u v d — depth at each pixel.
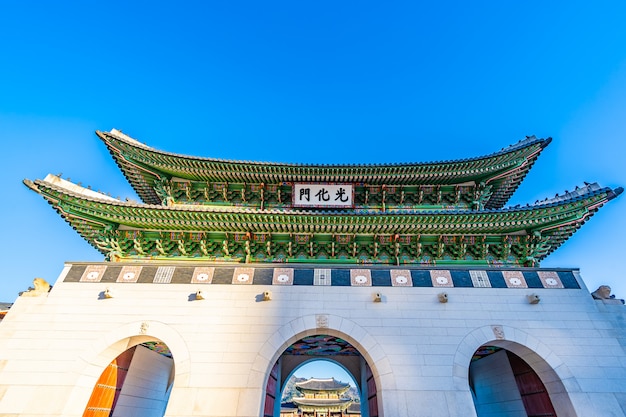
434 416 13.59
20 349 14.61
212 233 18.64
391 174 21.12
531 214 17.12
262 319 15.63
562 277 17.03
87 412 14.88
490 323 15.68
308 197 21.38
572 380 14.27
